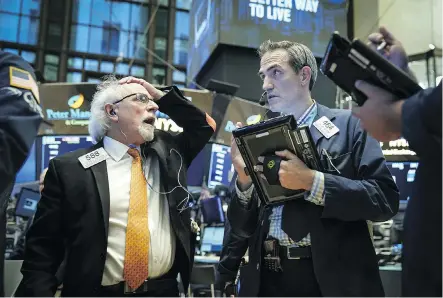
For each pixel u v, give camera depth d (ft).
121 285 4.25
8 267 4.83
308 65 4.75
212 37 8.96
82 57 17.78
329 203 3.83
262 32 7.54
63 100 9.82
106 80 5.57
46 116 9.75
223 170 10.18
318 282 3.85
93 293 4.12
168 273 4.57
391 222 7.70
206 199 10.28
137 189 4.57
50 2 15.14
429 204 2.78
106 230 4.27
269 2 7.50
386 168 4.25
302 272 4.01
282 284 4.09
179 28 20.06
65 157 4.69
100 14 18.12
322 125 4.50
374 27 7.12
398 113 3.07
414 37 6.88
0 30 12.91
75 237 4.31
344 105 7.80
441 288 2.65
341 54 3.17
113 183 4.58
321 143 4.39
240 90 9.44
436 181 2.77
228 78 9.17
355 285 3.87
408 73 3.46
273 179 3.92
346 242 4.07
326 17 7.09
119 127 4.85
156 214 4.60
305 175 3.86
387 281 5.31
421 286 2.72
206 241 10.12
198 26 10.57
